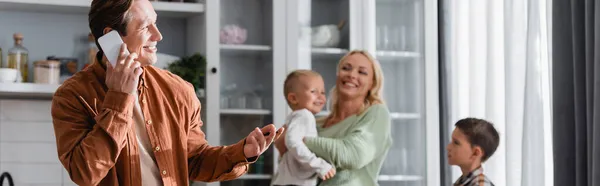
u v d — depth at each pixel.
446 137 4.54
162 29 4.75
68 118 1.90
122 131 1.83
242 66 4.57
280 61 4.61
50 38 4.60
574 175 3.40
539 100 3.60
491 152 3.47
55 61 4.38
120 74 1.84
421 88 4.67
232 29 4.55
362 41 4.68
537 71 3.60
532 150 3.60
